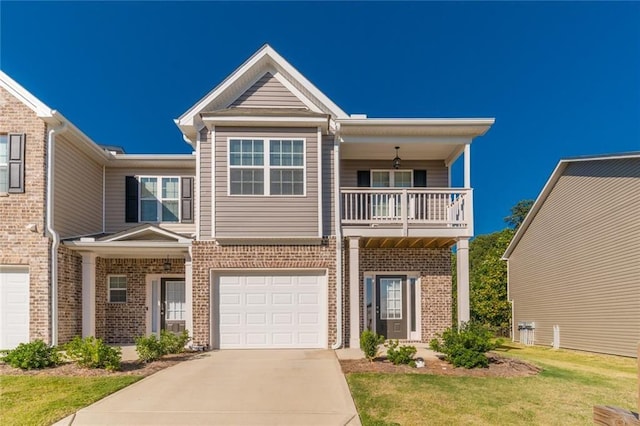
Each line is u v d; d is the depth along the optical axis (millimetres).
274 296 11469
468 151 11844
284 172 11375
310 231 11297
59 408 5941
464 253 11523
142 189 13828
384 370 8352
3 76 10859
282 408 6027
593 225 14547
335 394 6699
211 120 11094
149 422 5543
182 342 10297
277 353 10555
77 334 11844
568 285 15922
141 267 13430
